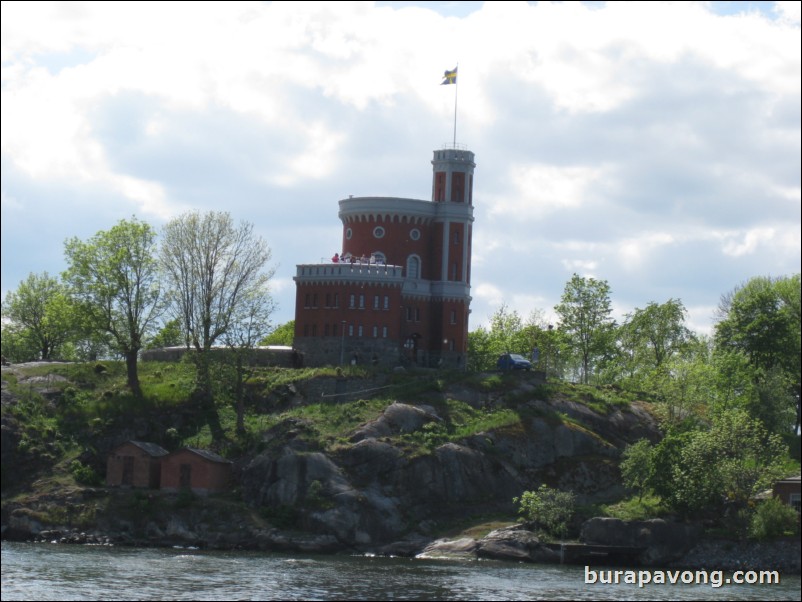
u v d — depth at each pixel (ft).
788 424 599.98
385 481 499.10
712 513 484.33
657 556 462.19
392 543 476.54
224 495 503.61
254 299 577.84
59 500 499.92
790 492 482.69
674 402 570.05
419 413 533.96
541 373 581.12
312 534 475.31
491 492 507.71
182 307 580.71
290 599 349.00
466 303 631.97
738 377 599.16
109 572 386.52
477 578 400.26
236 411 557.74
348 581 384.06
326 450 505.66
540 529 475.31
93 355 642.22
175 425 552.00
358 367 573.33
